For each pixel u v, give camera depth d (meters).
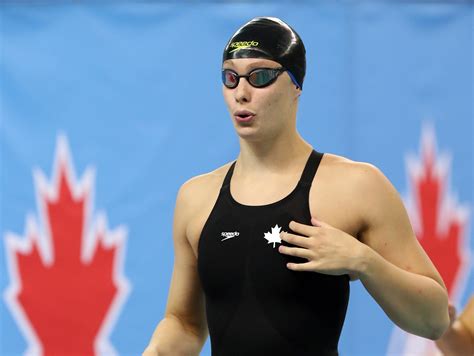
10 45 15.84
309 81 15.91
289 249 7.45
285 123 8.03
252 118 7.79
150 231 15.91
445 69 16.08
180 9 15.92
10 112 15.83
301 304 7.76
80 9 15.88
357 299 15.81
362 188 7.86
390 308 7.66
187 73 15.91
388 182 8.06
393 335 15.80
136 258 15.91
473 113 16.09
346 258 7.26
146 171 15.88
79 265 15.88
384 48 16.02
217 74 15.90
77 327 15.84
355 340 15.77
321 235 7.36
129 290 15.88
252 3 15.92
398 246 7.87
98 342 15.83
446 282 16.11
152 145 15.88
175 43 15.91
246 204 8.04
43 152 15.84
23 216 15.86
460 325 9.95
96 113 15.88
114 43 15.88
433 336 8.07
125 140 15.88
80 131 15.88
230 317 7.96
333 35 15.91
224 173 8.67
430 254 16.11
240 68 7.75
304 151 8.27
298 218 7.75
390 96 16.02
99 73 15.88
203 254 8.13
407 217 8.04
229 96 7.84
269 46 7.78
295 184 7.98
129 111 15.88
